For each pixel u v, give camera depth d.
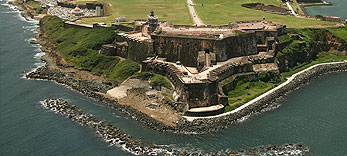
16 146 120.50
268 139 121.75
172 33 178.38
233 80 158.00
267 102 148.38
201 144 119.00
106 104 149.50
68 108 146.00
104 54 198.62
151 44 176.00
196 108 139.25
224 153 113.75
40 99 155.62
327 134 124.94
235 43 174.50
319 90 162.38
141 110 142.38
